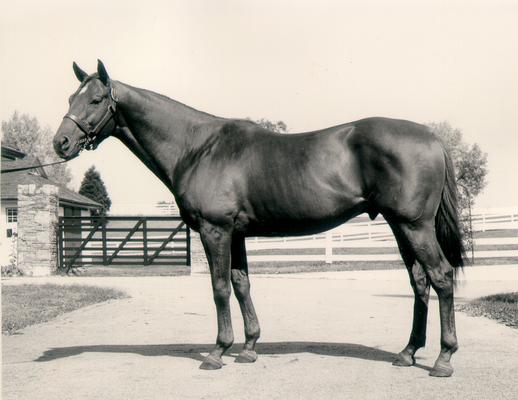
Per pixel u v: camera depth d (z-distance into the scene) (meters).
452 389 5.03
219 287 5.86
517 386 5.11
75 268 21.06
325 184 5.54
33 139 75.06
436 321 9.19
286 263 23.33
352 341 7.42
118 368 5.98
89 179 66.94
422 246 5.40
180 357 6.52
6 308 10.73
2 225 26.47
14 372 5.84
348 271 18.92
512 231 34.91
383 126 5.48
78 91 6.00
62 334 8.20
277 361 6.22
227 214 5.82
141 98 6.11
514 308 9.80
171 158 6.15
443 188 5.57
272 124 49.06
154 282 16.25
